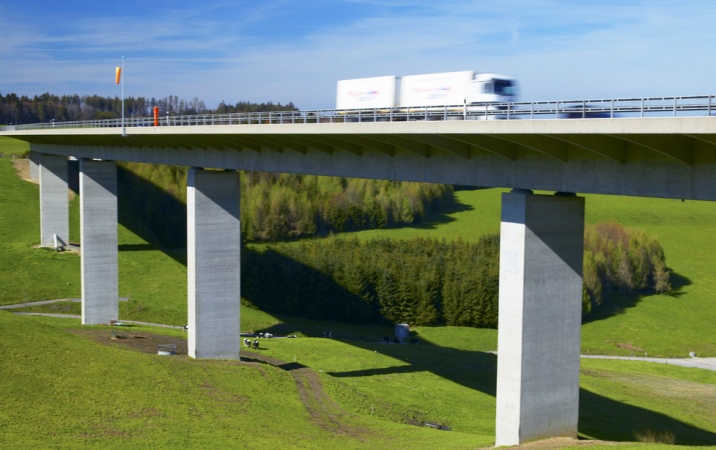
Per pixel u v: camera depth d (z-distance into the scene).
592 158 30.61
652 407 51.91
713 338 86.81
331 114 41.75
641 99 26.41
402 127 33.91
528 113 30.20
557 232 33.91
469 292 87.50
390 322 88.19
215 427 37.31
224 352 52.84
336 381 50.25
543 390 34.16
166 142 57.72
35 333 46.75
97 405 38.28
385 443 36.66
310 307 87.19
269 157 48.81
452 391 51.41
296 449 34.69
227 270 52.62
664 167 28.16
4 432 33.50
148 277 85.25
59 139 77.88
